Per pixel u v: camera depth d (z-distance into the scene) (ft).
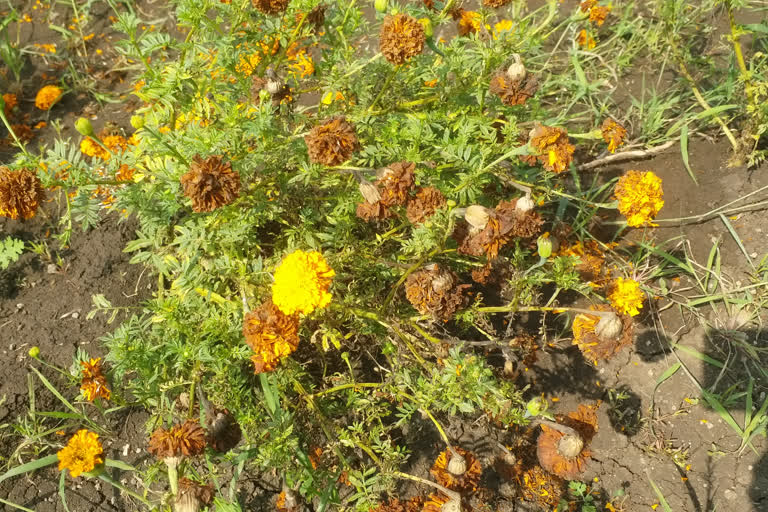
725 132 2.88
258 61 2.46
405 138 2.23
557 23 3.57
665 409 2.41
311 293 1.74
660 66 3.33
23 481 2.26
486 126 2.28
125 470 2.31
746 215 2.74
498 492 2.29
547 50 3.47
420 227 2.03
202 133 2.08
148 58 2.23
